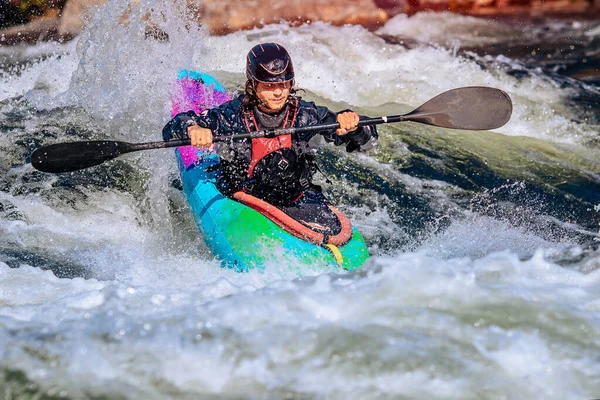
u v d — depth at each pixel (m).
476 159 25.48
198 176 20.27
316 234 17.11
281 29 35.50
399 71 32.38
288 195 18.17
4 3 37.34
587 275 15.08
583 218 22.14
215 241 18.00
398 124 27.31
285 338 13.08
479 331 13.20
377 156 24.86
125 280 17.39
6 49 35.28
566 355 12.73
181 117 18.06
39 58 34.47
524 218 21.77
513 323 13.39
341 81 30.97
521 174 24.77
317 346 12.88
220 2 44.56
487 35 45.09
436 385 12.08
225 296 14.80
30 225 20.48
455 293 14.17
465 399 11.84
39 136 25.02
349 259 16.86
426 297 14.08
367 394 11.95
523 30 46.09
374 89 30.67
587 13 50.56
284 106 17.73
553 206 22.77
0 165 23.31
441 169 24.47
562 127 28.92
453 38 44.16
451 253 19.06
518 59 40.53
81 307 14.77
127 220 20.97
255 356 12.70
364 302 14.02
